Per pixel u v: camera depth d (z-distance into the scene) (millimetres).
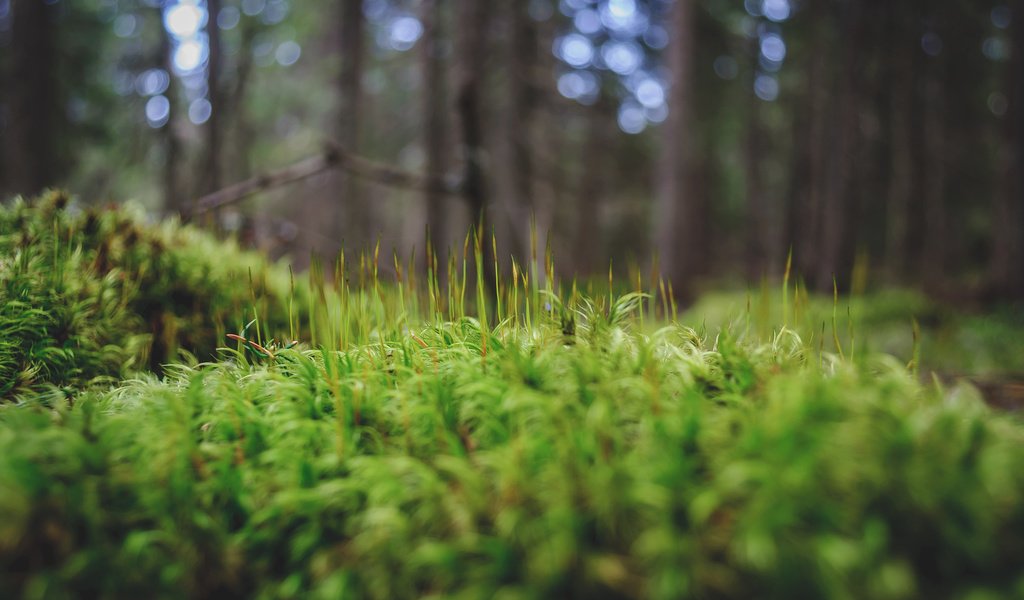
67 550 1679
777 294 10719
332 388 2188
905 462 1538
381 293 2836
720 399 2049
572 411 1960
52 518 1688
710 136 20250
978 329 7676
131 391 2666
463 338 2551
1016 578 1425
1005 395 3846
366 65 15828
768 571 1445
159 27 12734
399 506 1792
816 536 1446
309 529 1809
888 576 1383
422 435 2041
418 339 2531
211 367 2838
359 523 1806
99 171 13406
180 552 1724
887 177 18266
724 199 23703
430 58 13102
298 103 17078
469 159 6094
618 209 21234
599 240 21875
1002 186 10812
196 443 2062
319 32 15641
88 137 12383
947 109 17625
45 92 10359
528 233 12195
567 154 22000
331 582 1627
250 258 4387
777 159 22438
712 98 18688
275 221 5809
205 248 4086
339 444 1965
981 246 19875
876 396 1772
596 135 19984
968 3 14250
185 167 13242
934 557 1484
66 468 1797
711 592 1506
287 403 2174
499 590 1532
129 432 1996
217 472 1936
